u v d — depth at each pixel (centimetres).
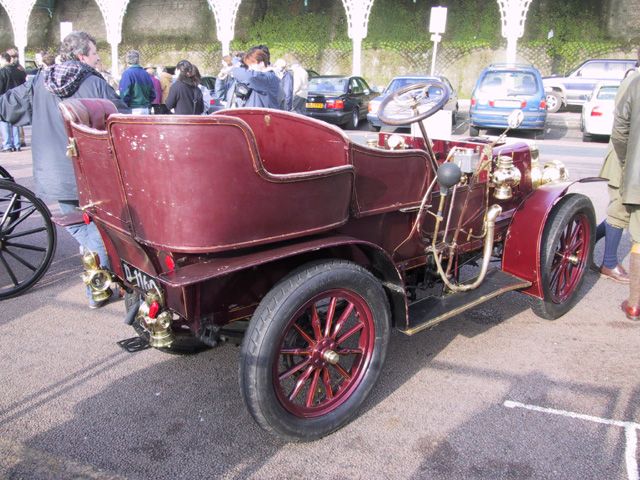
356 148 259
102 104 289
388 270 282
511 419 286
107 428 281
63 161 394
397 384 317
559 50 2388
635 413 290
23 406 298
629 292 427
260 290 262
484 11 2508
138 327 297
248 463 256
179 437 274
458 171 274
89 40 400
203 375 330
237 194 215
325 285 245
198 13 3003
